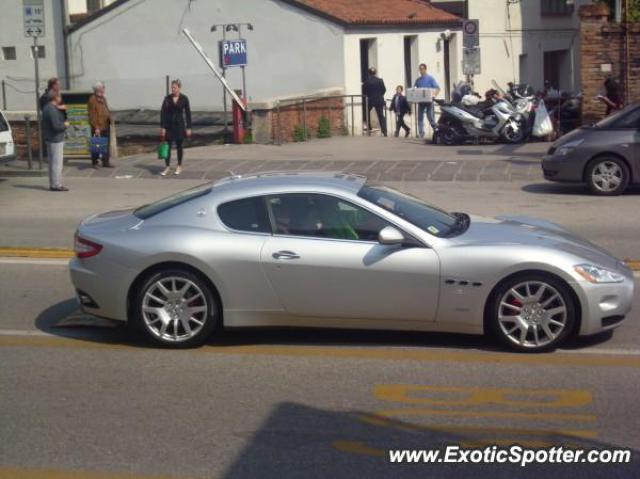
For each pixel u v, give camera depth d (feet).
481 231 25.88
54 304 31.12
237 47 81.41
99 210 50.03
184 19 100.68
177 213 25.55
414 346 25.70
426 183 58.54
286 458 18.24
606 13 75.46
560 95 89.25
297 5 96.27
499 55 117.50
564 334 24.64
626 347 25.53
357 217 24.94
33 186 59.16
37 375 23.72
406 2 111.24
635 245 39.27
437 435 19.39
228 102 99.50
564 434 19.40
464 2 112.88
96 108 65.10
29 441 19.25
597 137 52.24
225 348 25.71
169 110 61.77
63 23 105.70
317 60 96.43
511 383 22.61
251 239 24.88
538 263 24.30
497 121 77.77
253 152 73.20
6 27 107.86
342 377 23.22
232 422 20.21
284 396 21.86
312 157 69.36
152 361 24.66
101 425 20.12
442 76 108.37
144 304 25.36
